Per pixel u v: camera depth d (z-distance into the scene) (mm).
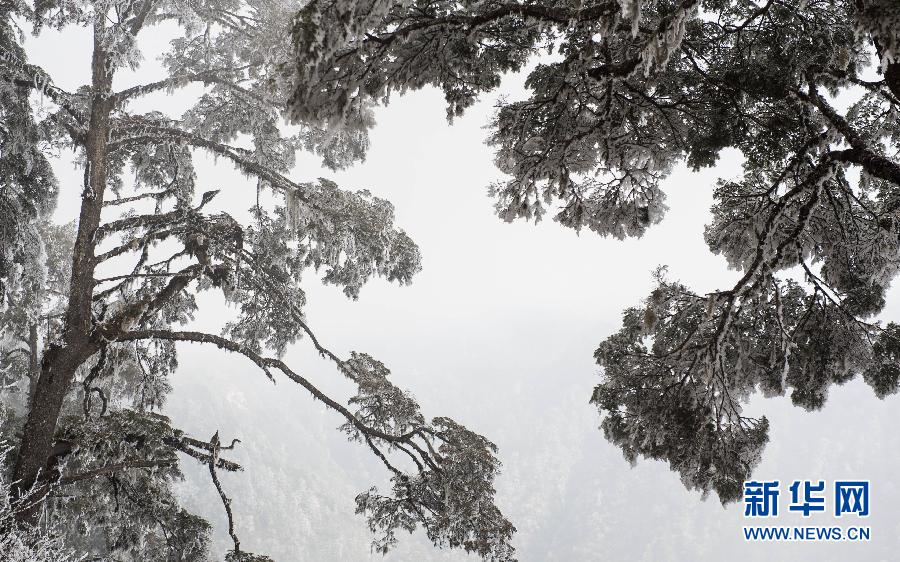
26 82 10820
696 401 6422
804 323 6773
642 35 5574
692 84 5801
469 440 13008
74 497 11367
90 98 12727
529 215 6133
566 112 6027
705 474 6500
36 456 10438
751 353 6918
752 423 6461
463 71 5574
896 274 6547
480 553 11641
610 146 6148
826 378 6711
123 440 11031
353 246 12523
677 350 6281
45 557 8266
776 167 6758
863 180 6285
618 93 5801
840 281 6801
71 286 11570
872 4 2990
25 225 10953
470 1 4832
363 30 3465
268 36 12477
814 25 5426
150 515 12367
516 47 5695
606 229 6637
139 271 12961
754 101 5949
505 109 6043
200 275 13258
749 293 5680
